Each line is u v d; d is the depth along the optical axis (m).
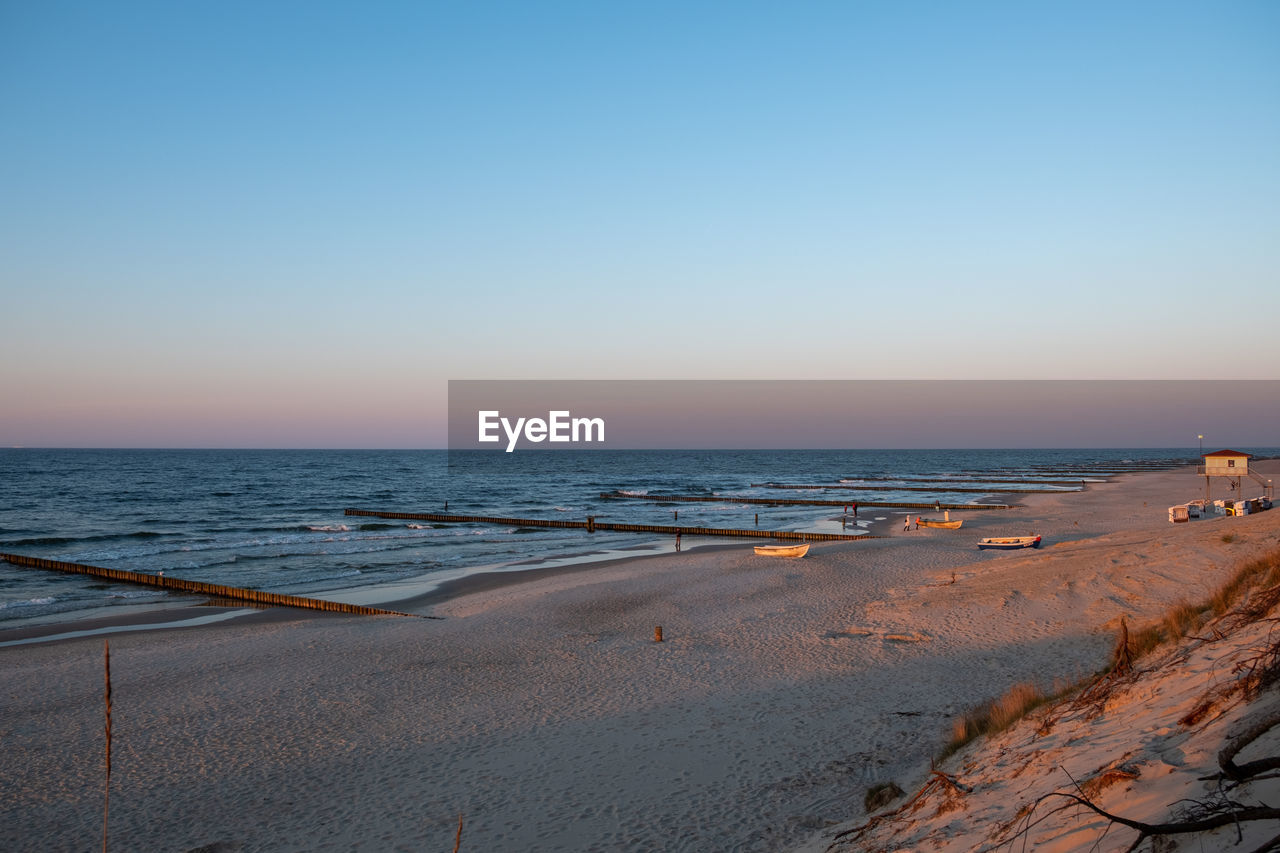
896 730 12.63
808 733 12.92
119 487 93.69
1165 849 3.84
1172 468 139.25
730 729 13.45
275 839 10.53
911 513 62.09
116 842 10.72
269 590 31.55
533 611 25.28
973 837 5.81
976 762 8.48
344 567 37.31
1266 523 24.14
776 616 23.19
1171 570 21.02
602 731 13.88
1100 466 156.38
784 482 111.00
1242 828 3.58
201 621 25.80
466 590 30.81
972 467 163.00
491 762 12.73
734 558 36.47
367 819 10.94
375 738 14.20
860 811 9.44
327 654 20.44
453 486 102.62
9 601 29.66
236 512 67.31
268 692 17.19
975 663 16.44
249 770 12.98
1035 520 51.22
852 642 19.22
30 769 13.31
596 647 20.23
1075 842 4.61
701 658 18.61
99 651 21.19
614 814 10.45
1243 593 11.27
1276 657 5.60
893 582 28.73
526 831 10.18
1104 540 30.30
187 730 14.95
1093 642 16.97
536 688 16.81
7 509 67.50
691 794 10.87
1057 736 7.54
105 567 37.34
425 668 18.81
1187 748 5.22
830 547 39.31
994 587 22.73
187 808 11.67
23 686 17.94
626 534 51.66
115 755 13.78
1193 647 8.38
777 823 9.59
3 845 10.80
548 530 54.44
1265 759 3.84
